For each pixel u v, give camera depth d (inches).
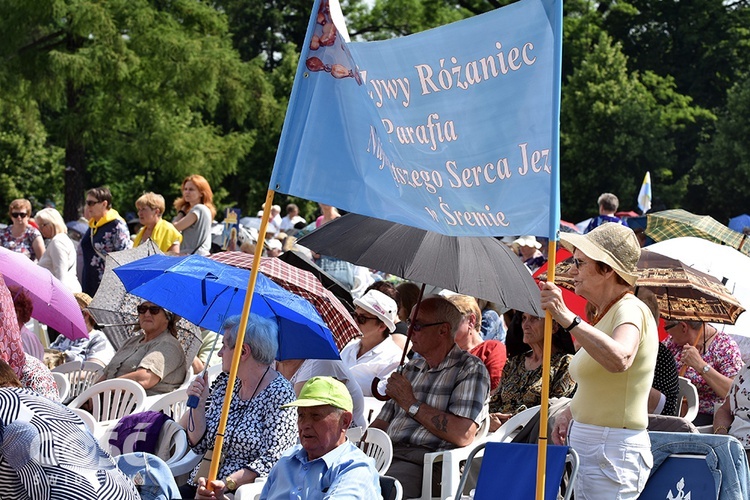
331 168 458.9
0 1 2406.5
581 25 4355.3
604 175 3978.8
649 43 4603.8
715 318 697.6
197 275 576.7
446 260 548.4
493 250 557.6
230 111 2896.2
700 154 4146.2
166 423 588.4
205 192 1149.7
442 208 431.8
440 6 3727.9
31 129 2829.7
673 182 4207.7
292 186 463.2
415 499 577.0
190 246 1131.3
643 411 433.7
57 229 1189.7
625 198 3937.0
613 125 3959.2
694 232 908.6
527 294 547.5
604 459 429.4
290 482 466.0
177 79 2539.4
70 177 2723.9
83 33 2420.0
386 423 625.3
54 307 719.7
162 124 2647.6
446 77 426.3
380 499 456.1
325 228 589.9
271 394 549.6
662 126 3986.2
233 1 4699.8
